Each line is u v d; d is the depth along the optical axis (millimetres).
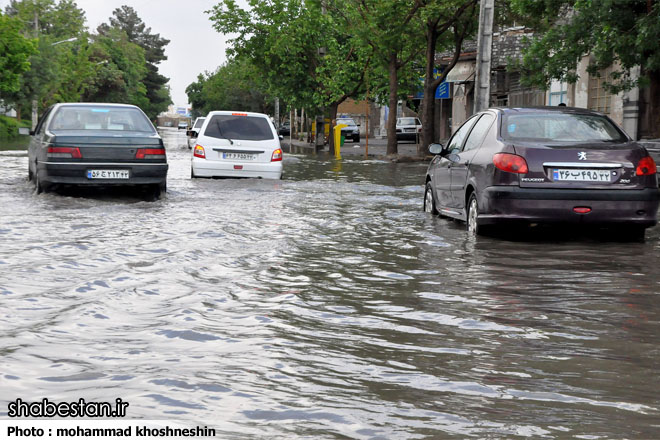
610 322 5977
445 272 8039
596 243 10188
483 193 10453
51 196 15086
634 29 19891
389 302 6605
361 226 11805
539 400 4180
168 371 4613
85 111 15914
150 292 6809
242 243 9781
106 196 15406
